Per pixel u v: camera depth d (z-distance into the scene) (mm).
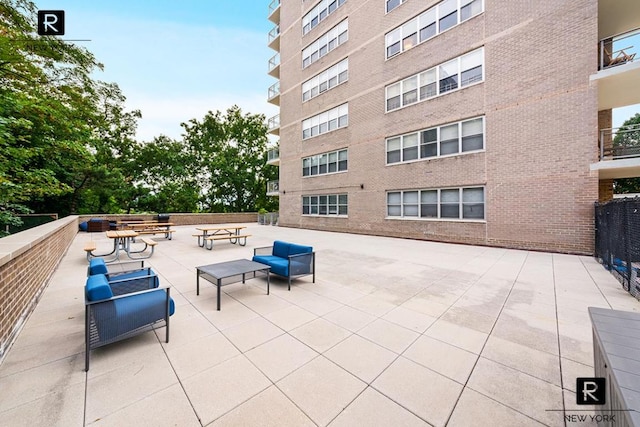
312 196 18469
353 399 2227
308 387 2373
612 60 9383
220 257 8523
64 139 14094
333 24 16594
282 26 21000
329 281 5719
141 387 2363
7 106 10219
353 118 15477
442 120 11727
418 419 2014
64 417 2008
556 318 3832
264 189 35562
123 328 2885
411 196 12938
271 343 3143
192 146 32594
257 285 5418
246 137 34062
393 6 13508
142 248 10289
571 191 8695
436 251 9398
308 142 18562
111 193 24562
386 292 5000
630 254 4957
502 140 10094
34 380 2445
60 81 14414
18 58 11359
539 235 9297
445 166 11641
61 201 21594
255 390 2334
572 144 8680
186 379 2479
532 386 2381
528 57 9516
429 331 3451
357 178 15273
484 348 3031
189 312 4043
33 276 4336
